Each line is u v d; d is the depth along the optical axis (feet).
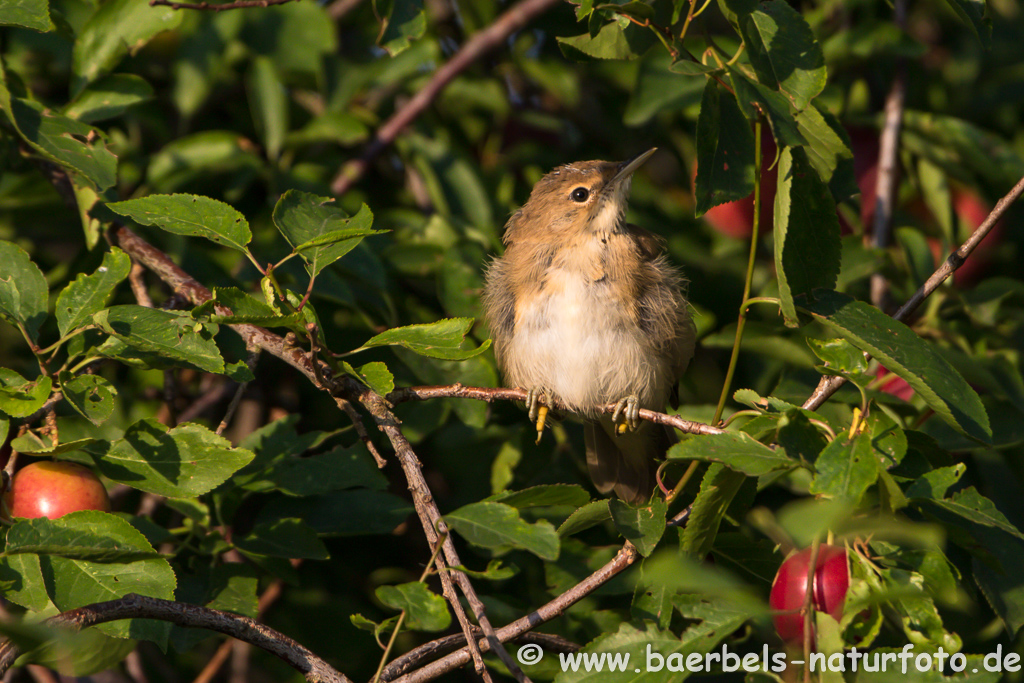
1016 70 34.99
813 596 16.90
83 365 18.83
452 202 32.37
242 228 17.95
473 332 28.86
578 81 35.70
